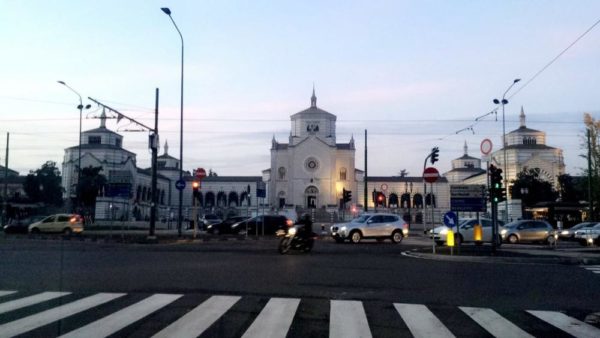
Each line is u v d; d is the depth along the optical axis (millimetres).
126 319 8539
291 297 10734
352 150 93125
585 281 14047
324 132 95250
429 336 7715
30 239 33000
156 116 31781
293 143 93375
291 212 53188
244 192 104688
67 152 87375
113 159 86312
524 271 16406
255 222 37062
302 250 22766
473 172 107812
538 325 8602
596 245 32594
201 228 57500
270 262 17984
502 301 10750
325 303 10141
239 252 22703
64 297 10508
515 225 33312
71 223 40062
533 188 74062
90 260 18250
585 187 52875
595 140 51344
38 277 13516
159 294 10914
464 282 13477
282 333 7727
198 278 13422
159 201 99438
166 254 21094
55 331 7715
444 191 97625
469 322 8719
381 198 51000
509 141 94125
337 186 91375
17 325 8078
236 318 8688
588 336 7930
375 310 9555
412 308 9789
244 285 12266
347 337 7574
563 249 27516
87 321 8375
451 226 21469
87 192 71000
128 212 68812
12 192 86750
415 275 14773
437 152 39062
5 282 12570
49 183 77500
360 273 14992
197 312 9117
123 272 14625
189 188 106000
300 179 91312
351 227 31656
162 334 7594
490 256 20781
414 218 90188
